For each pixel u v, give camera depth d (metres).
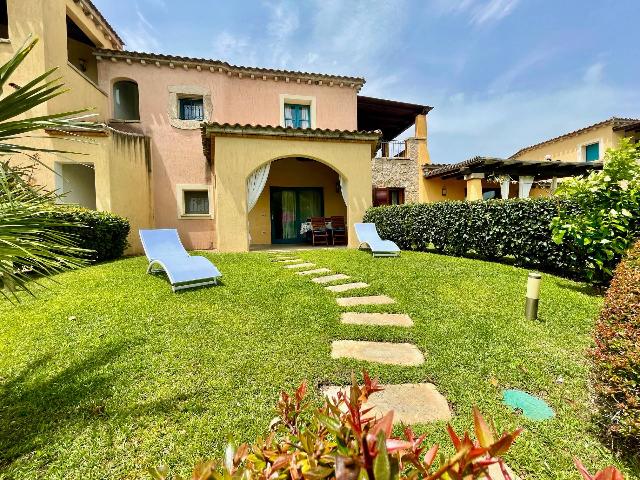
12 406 2.26
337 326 3.67
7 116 1.77
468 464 0.68
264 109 12.62
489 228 7.37
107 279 5.44
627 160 4.63
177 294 4.72
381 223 10.63
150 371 2.71
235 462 0.90
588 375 2.57
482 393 2.47
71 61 11.85
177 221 11.57
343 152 10.46
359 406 0.87
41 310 4.05
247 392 2.44
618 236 4.69
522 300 4.53
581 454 1.88
